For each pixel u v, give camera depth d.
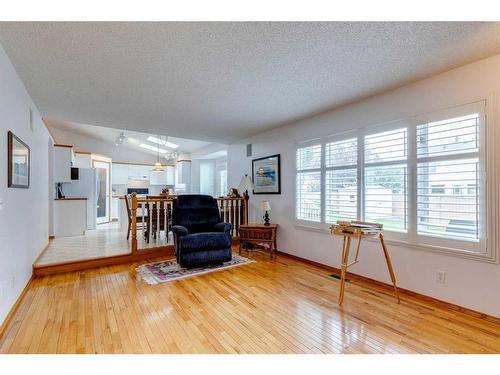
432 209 2.51
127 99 3.10
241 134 5.08
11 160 2.20
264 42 1.93
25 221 2.77
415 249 2.64
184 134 5.10
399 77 2.53
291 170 4.27
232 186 5.95
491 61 2.15
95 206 6.78
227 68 2.33
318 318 2.21
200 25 1.72
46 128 4.30
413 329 2.04
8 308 2.15
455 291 2.35
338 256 3.45
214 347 1.81
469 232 2.27
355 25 1.73
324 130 3.67
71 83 2.63
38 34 1.81
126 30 1.77
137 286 2.94
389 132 2.87
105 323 2.12
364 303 2.51
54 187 5.53
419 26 1.74
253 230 4.36
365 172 3.11
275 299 2.60
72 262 3.49
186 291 2.80
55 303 2.48
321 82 2.64
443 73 2.44
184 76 2.48
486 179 2.17
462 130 2.32
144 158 9.93
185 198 4.17
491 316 2.14
